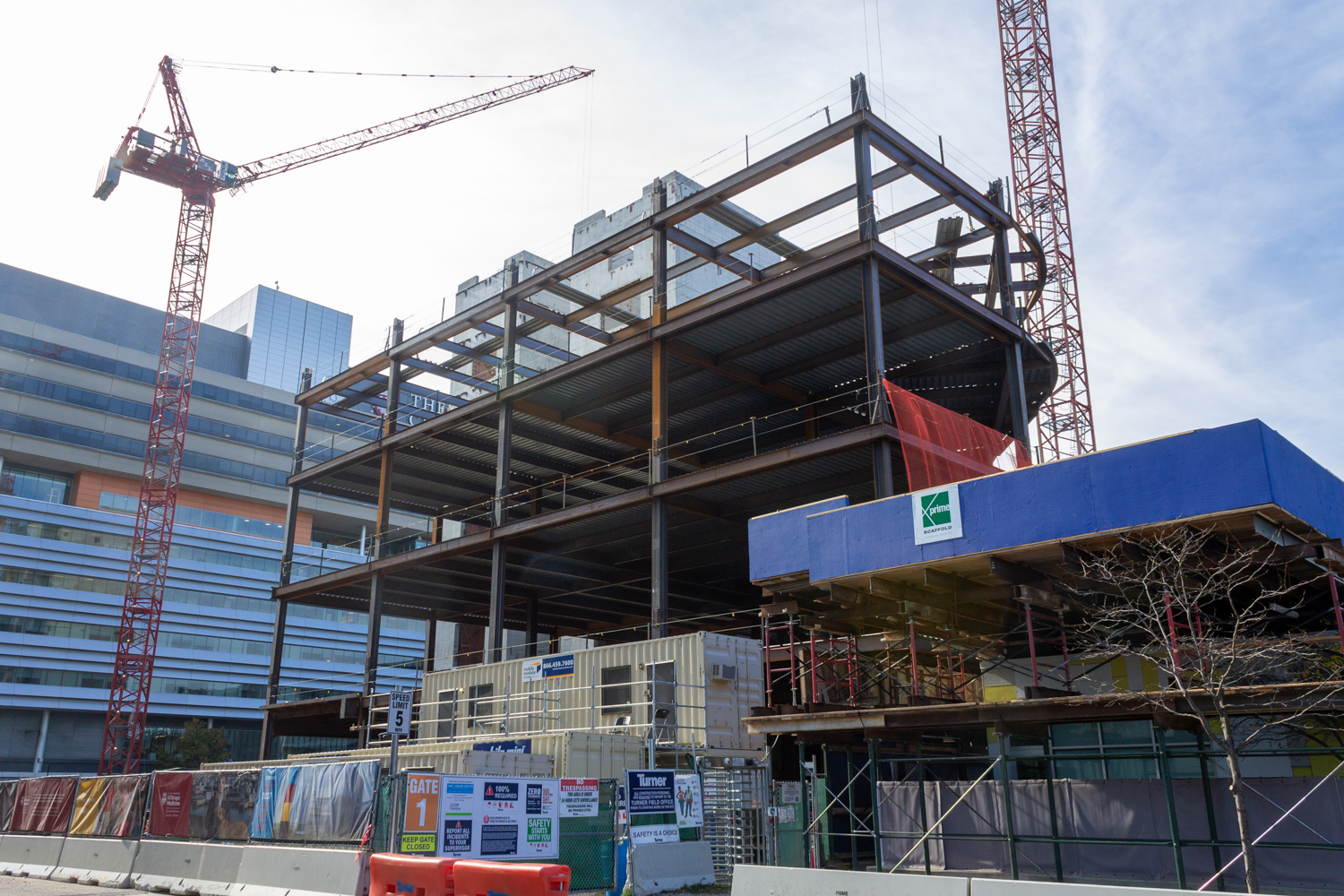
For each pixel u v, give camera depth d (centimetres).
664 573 3155
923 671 2530
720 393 3909
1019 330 3319
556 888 1255
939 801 2231
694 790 1991
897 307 3234
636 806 1861
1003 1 7225
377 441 4550
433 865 1396
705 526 4109
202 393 10250
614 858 1839
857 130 2961
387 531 4428
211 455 10100
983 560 1853
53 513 8500
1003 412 3838
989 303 3634
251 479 10338
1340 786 1689
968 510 1861
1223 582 1742
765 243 3475
